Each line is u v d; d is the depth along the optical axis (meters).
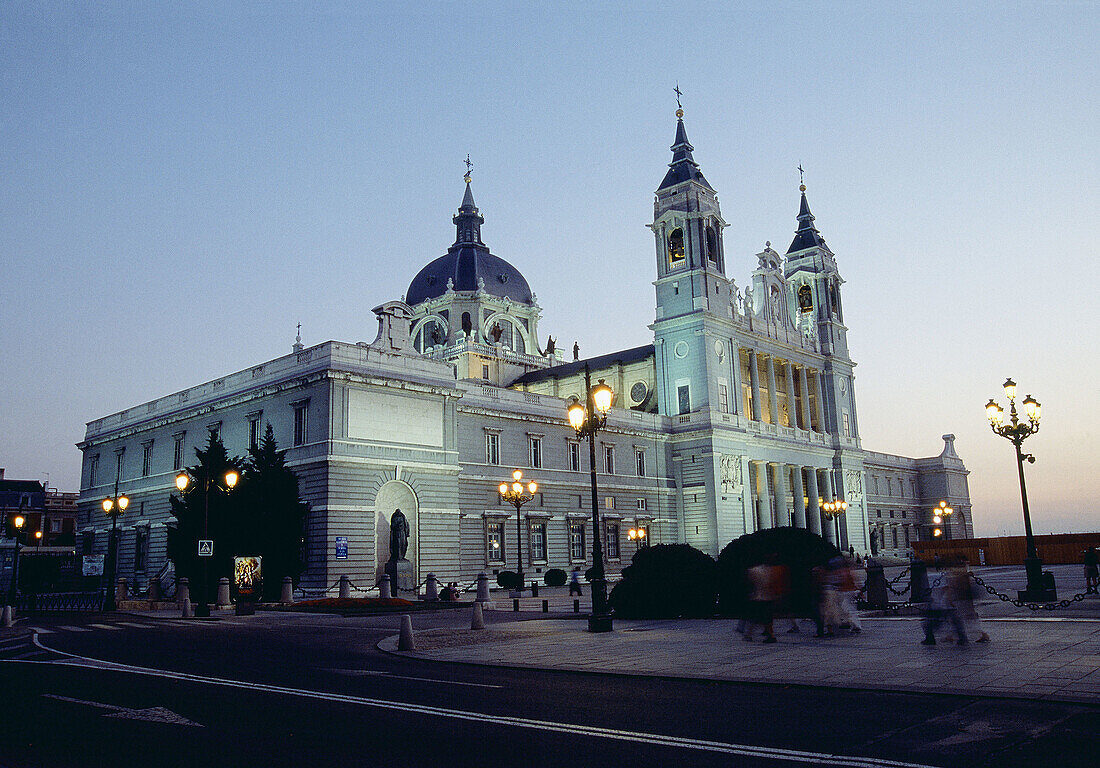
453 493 58.94
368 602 42.44
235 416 60.91
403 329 60.00
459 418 63.06
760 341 91.88
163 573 61.81
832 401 101.50
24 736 12.05
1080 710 12.45
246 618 39.12
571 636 26.00
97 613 47.09
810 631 24.50
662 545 33.28
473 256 112.75
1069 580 49.31
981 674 15.60
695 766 9.92
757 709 13.41
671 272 86.50
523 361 108.12
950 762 9.87
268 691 15.98
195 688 16.42
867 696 14.29
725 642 22.70
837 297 107.06
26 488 117.50
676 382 84.19
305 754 10.84
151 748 11.24
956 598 19.83
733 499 81.88
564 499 70.75
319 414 53.00
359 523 52.56
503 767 10.04
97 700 15.07
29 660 21.70
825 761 10.02
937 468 130.88
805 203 110.00
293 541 50.47
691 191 86.75
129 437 74.50
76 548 78.94
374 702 14.57
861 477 103.56
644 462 79.94
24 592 72.38
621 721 12.63
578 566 70.81
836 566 23.55
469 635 27.33
